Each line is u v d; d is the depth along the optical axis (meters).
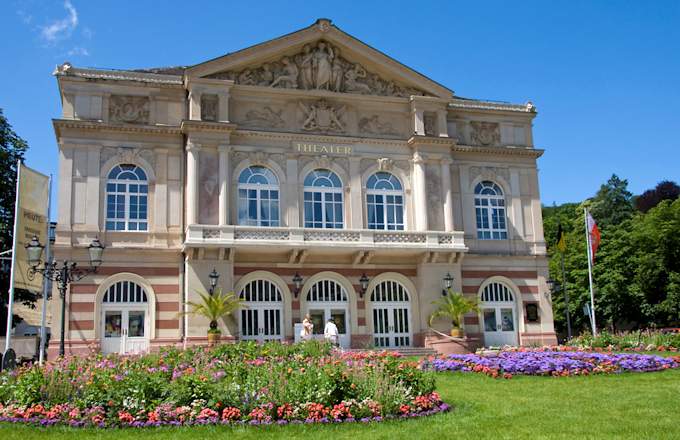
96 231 34.38
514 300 40.66
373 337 37.25
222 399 14.88
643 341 32.84
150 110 36.31
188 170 35.19
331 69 38.59
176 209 35.75
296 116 38.03
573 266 59.09
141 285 34.59
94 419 14.14
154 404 14.73
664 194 73.81
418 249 37.22
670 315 50.66
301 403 14.85
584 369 22.81
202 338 33.66
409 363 17.55
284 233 35.41
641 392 18.61
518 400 17.61
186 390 15.03
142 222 35.34
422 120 39.41
